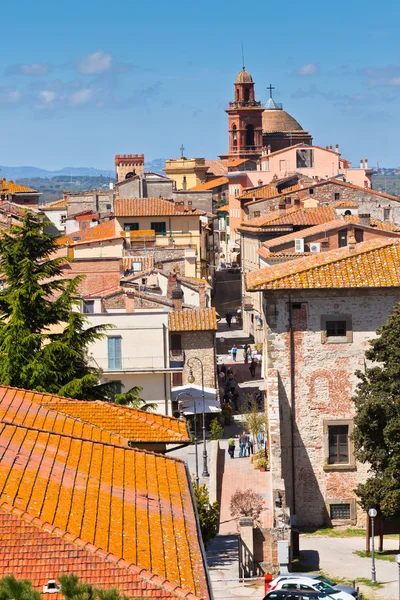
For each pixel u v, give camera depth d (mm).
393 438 86688
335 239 180250
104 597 30391
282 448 96875
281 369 96500
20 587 30344
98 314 123125
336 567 83688
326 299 96125
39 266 93750
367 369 90438
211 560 83062
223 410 141875
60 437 50250
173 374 140375
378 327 96312
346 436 97000
